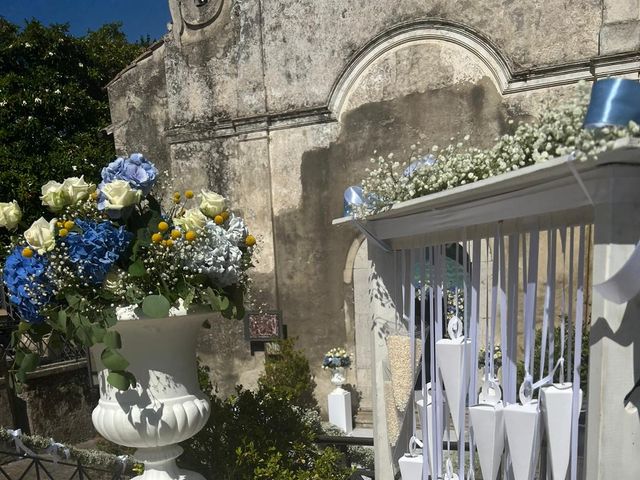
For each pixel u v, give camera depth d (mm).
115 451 4387
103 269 1980
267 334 7195
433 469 2498
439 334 2439
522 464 1792
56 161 10250
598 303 1385
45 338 2801
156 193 2434
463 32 6082
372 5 6500
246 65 7172
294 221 7160
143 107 8102
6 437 4688
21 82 10625
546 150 1475
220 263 2168
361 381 7004
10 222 2172
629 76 5344
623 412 1376
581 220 1571
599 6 5473
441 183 2129
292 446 3029
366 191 2625
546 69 5703
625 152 1185
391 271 3029
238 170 7359
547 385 1771
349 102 6773
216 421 2975
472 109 6164
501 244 1948
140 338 2135
